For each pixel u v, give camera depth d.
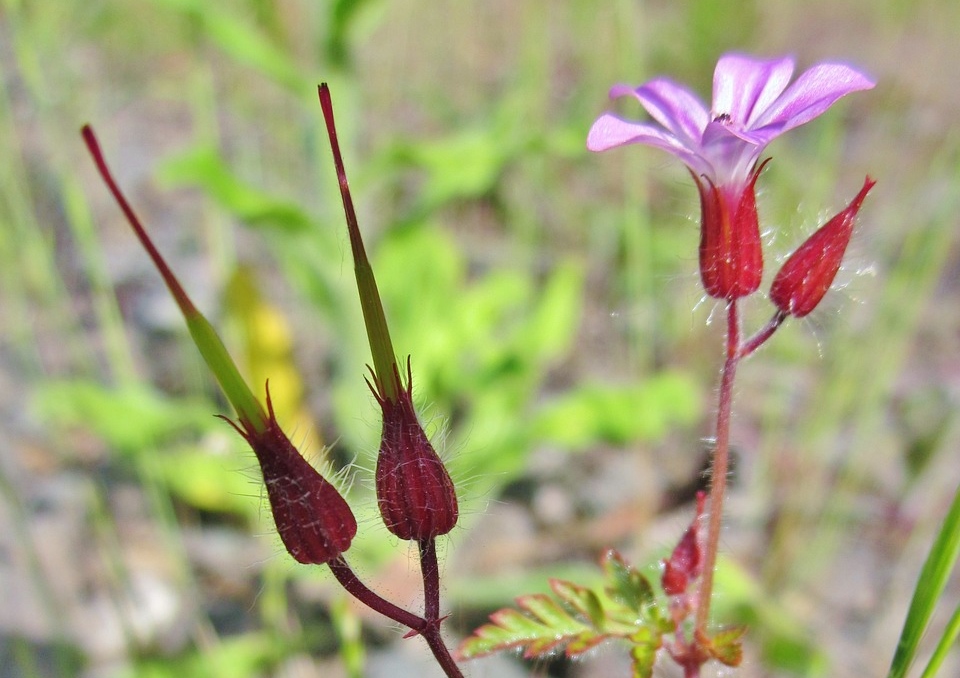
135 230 0.07
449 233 0.25
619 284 0.24
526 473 0.20
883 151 0.26
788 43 0.33
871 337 0.18
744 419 0.20
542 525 0.18
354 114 0.18
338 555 0.08
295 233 0.17
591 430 0.17
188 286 0.25
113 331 0.17
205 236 0.27
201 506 0.19
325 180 0.18
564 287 0.19
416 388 0.17
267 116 0.26
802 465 0.17
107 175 0.07
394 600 0.16
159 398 0.18
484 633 0.09
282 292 0.24
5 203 0.18
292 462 0.08
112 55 0.32
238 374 0.08
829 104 0.08
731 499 0.18
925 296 0.20
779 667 0.14
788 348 0.20
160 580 0.17
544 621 0.09
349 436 0.18
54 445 0.20
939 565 0.09
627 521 0.18
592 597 0.09
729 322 0.09
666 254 0.23
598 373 0.22
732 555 0.16
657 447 0.20
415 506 0.08
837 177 0.25
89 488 0.16
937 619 0.16
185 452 0.17
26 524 0.16
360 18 0.17
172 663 0.15
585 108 0.25
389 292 0.18
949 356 0.22
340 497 0.08
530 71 0.22
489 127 0.20
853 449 0.18
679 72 0.30
